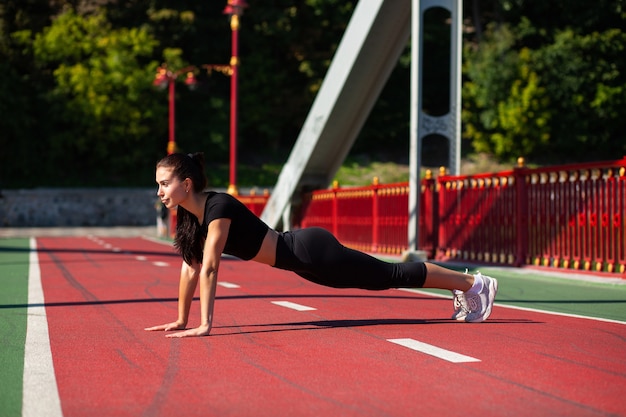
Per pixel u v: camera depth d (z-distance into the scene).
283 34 67.44
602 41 60.50
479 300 6.17
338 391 3.66
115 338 5.46
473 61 63.19
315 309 7.35
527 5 64.31
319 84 67.56
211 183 59.78
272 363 4.41
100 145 61.06
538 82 61.06
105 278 12.02
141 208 57.78
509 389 3.67
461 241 15.45
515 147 61.50
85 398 3.59
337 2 67.06
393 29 18.39
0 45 61.16
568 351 4.75
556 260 12.45
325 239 5.59
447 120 17.33
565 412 3.22
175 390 3.73
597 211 11.40
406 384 3.80
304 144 23.92
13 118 59.62
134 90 60.47
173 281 11.38
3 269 14.36
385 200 19.12
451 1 17.47
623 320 6.50
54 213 56.00
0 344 5.25
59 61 63.62
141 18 66.25
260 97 68.06
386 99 68.25
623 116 61.62
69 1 70.50
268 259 5.54
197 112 66.69
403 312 7.12
